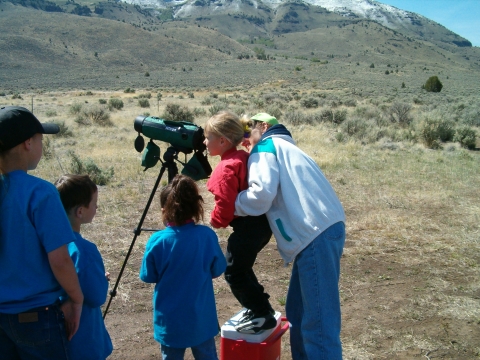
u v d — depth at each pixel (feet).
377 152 46.83
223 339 10.34
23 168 7.62
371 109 92.58
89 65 545.44
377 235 21.93
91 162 32.73
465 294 16.22
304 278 9.39
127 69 517.96
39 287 7.39
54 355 7.68
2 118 7.27
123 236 20.75
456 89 256.73
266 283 16.90
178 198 9.34
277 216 9.53
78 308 7.76
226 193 9.23
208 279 9.64
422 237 21.75
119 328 13.67
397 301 15.60
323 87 254.47
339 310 9.54
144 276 9.54
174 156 10.33
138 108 119.75
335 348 9.26
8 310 7.34
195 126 10.28
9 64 496.23
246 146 10.80
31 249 7.23
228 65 501.15
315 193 9.39
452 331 13.85
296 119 77.30
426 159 43.32
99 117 72.90
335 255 9.46
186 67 492.13
